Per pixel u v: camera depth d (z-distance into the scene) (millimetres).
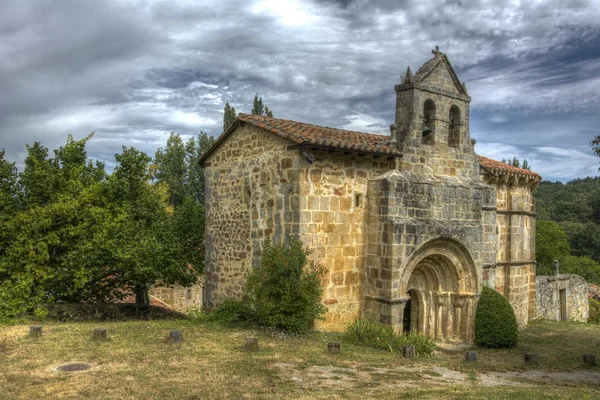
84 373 9484
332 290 15148
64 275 18578
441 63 17594
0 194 19281
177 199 46188
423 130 17406
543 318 25219
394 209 15336
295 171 14648
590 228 62062
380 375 10555
